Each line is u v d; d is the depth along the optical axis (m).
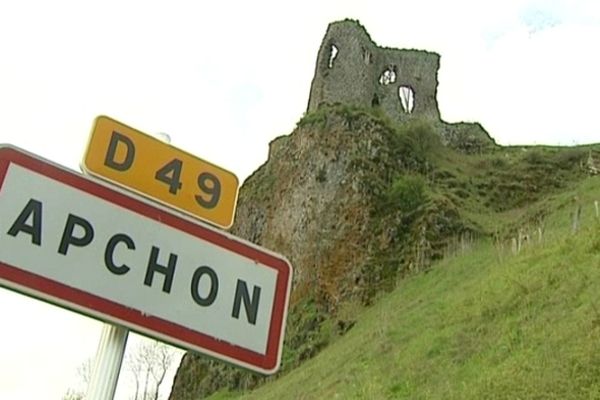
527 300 20.80
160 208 3.52
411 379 20.36
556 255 23.66
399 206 43.88
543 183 48.16
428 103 58.09
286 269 3.84
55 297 3.09
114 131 3.53
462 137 55.88
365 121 49.19
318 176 47.81
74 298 3.13
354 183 45.81
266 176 52.91
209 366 42.84
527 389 14.11
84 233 3.26
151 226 3.46
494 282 24.78
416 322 27.75
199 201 3.67
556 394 13.29
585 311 17.25
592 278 19.36
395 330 28.05
